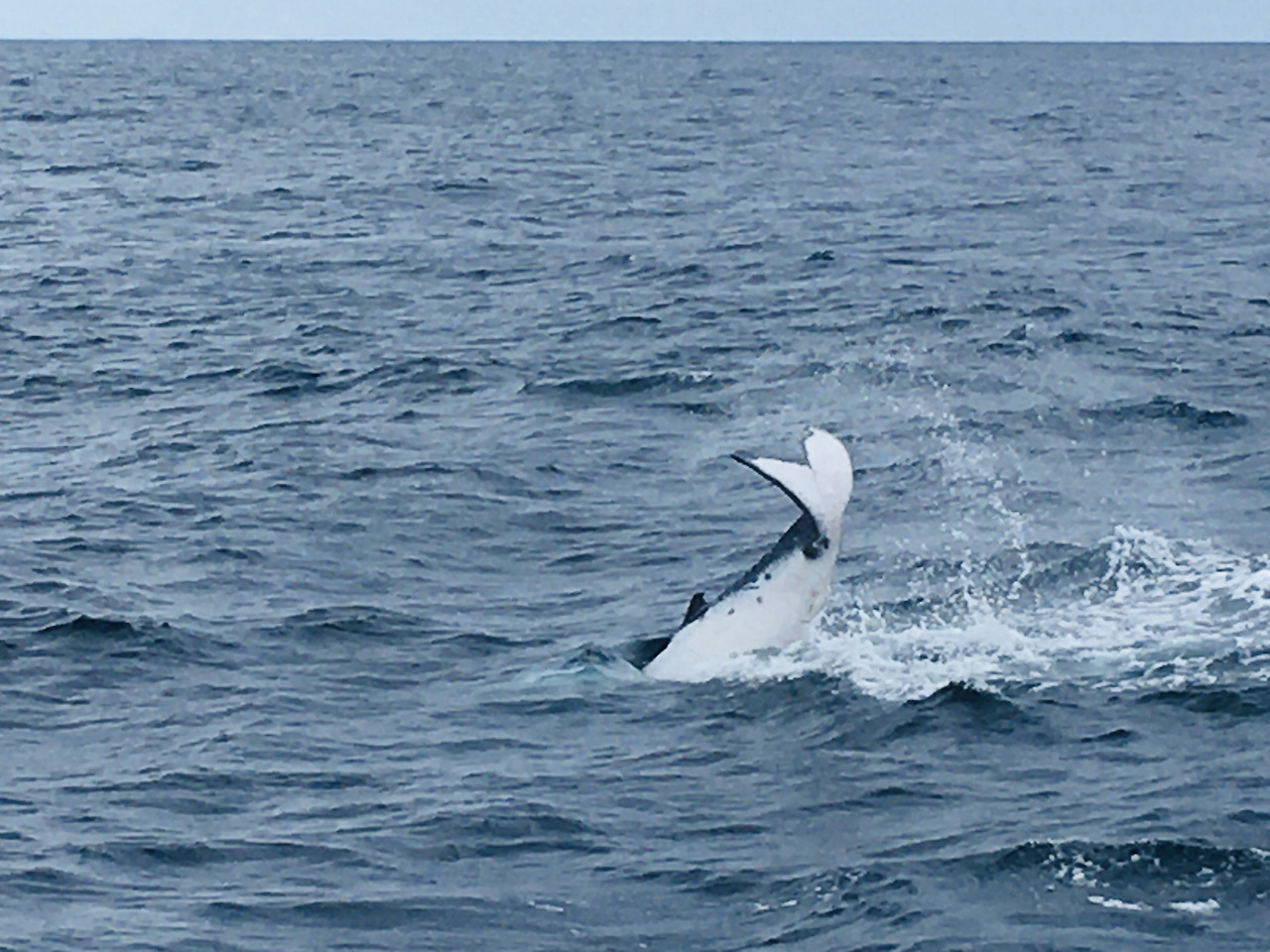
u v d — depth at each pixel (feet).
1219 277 138.10
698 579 66.95
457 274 145.28
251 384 102.22
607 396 98.22
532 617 62.95
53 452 87.15
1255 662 54.34
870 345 110.63
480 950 38.88
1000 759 48.39
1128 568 64.44
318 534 72.74
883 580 63.93
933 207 189.67
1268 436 85.71
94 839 44.37
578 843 44.06
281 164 243.81
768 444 86.99
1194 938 38.45
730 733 50.90
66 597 64.08
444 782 47.88
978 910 39.88
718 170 234.17
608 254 155.12
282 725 52.44
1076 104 374.63
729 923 39.96
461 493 78.48
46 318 123.54
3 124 310.86
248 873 42.63
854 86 460.14
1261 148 261.85
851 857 42.75
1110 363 103.96
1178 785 46.09
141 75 521.24
